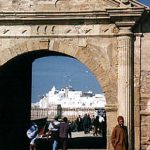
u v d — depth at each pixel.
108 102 27.00
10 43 28.08
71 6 27.67
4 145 30.66
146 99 26.89
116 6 27.20
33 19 27.66
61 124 30.00
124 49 26.83
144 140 26.70
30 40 27.94
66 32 27.67
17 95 32.84
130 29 26.89
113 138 22.20
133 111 26.83
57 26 27.78
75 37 27.62
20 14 27.69
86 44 27.53
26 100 34.41
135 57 27.12
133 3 26.80
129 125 26.42
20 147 33.03
